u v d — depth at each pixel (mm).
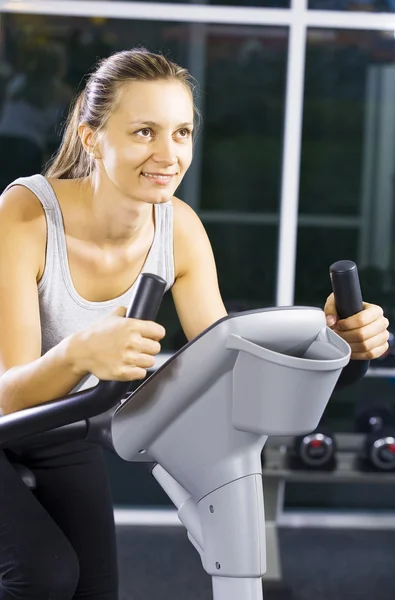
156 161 1487
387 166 4375
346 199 4391
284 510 4316
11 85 4203
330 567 3736
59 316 1729
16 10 4117
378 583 3580
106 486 1920
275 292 4410
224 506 1374
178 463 1406
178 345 4332
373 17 4219
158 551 3859
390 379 4285
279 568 3402
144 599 3316
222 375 1309
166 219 1781
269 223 4391
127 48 4223
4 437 1378
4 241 1606
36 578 1489
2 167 4246
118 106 1491
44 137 4238
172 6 4148
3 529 1521
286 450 3639
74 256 1693
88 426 1462
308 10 4184
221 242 4395
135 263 1759
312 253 4410
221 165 4359
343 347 1333
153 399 1347
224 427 1344
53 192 1678
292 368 1253
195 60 4277
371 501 4344
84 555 1865
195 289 1841
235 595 1386
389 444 3543
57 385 1365
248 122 4332
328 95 4340
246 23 4199
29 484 1582
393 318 4422
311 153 4367
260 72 4297
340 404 4312
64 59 4203
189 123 1507
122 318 1281
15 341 1548
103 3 4137
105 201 1632
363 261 4418
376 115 4352
